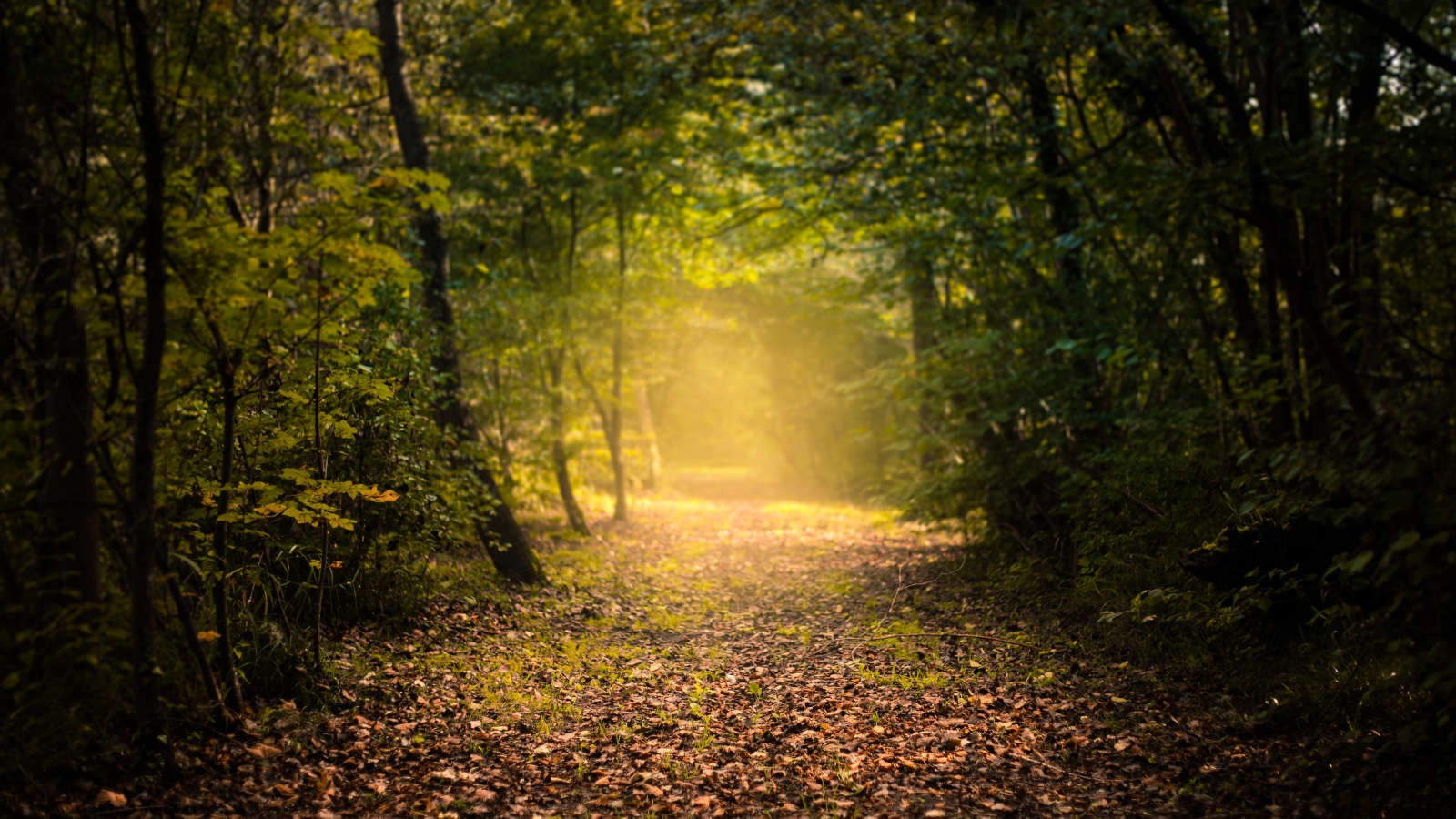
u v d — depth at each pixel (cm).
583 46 1373
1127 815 391
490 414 1352
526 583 941
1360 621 505
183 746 427
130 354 416
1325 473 405
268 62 484
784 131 1206
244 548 543
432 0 1304
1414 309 648
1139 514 770
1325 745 437
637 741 507
